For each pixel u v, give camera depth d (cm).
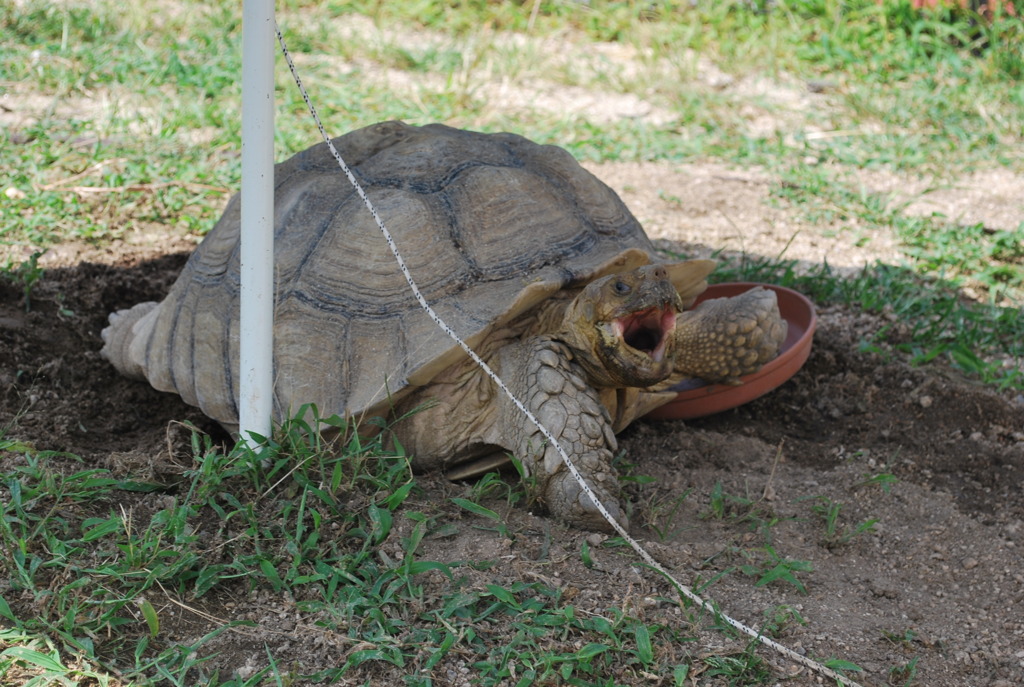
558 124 780
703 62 955
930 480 367
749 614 271
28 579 254
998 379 444
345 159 381
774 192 673
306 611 259
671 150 749
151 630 244
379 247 335
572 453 303
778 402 428
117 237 542
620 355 309
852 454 382
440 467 339
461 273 329
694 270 368
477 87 838
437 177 354
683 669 238
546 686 236
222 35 885
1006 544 323
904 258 586
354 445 309
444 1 1053
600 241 355
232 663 240
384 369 319
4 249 507
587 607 265
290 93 777
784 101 868
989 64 918
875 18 1007
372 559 283
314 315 335
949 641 269
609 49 997
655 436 385
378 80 855
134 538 279
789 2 1045
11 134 656
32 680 225
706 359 371
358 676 238
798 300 439
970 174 732
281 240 357
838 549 317
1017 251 589
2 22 845
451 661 244
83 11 879
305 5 1036
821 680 244
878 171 731
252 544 284
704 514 328
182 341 372
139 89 754
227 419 351
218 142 669
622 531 274
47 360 413
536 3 1015
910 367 450
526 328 333
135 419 388
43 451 323
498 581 274
